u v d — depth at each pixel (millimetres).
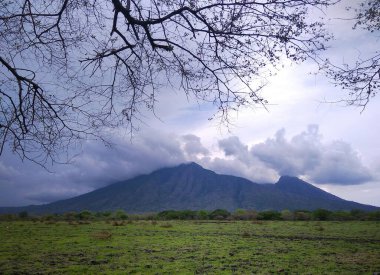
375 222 52000
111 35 4891
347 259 19562
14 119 4953
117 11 4625
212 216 72875
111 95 5117
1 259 19250
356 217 61656
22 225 45062
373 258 19828
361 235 33344
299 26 4230
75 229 39406
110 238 29953
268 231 38250
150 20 4637
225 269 16750
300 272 16031
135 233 35000
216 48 4543
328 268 16875
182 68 4871
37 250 22734
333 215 62625
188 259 19453
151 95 5203
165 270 16484
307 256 20656
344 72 5418
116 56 5047
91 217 72562
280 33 4273
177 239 29578
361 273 15617
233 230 39500
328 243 27234
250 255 20984
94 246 24781
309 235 33625
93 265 17609
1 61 4734
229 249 23562
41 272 15875
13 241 27500
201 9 4336
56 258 19656
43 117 5043
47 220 61781
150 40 4742
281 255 21031
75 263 18125
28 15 4680
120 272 16000
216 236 32406
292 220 62469
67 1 4621
